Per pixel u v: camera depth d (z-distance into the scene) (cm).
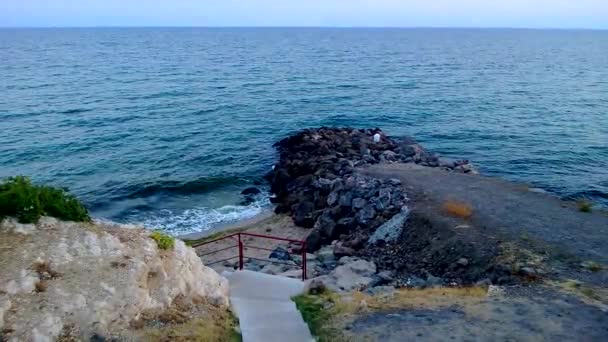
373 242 2167
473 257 1802
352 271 1808
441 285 1673
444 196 2494
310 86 7775
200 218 2922
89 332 1004
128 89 7156
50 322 977
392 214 2350
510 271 1639
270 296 1459
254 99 6544
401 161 3516
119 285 1118
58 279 1084
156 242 1337
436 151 4200
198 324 1171
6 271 1052
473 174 3241
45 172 3631
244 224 2806
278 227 2722
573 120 5250
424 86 7788
